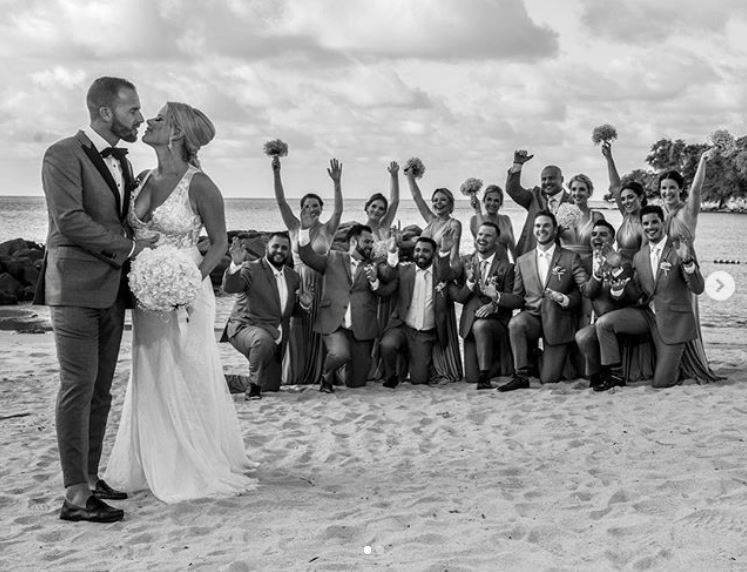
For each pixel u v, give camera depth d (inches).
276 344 363.9
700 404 313.7
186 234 215.3
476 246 381.7
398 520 191.8
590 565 164.6
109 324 205.3
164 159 214.5
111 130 204.5
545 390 350.9
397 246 381.7
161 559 171.3
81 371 196.2
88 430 203.5
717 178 5014.8
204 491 212.1
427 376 381.7
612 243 378.3
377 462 250.5
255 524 192.2
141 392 214.1
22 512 204.8
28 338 628.1
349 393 362.0
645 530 181.8
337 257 376.8
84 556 174.2
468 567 162.4
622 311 350.9
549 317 363.3
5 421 315.3
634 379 365.1
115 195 202.5
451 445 271.1
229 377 373.4
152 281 199.0
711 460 235.8
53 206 192.4
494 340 372.2
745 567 160.4
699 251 1973.4
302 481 227.3
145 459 213.2
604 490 211.2
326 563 165.5
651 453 248.7
